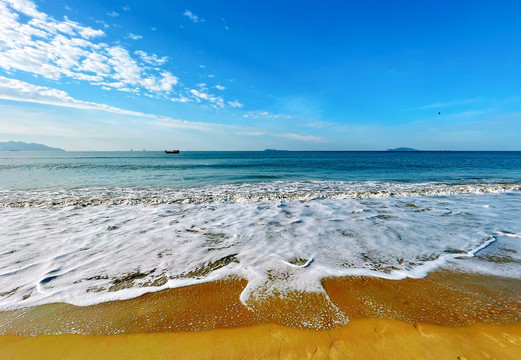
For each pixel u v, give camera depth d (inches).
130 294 128.3
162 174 774.5
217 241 205.2
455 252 181.9
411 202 357.7
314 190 461.1
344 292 128.7
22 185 518.3
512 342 93.7
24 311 114.2
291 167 1132.5
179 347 93.2
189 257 173.9
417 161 1663.4
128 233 223.1
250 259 170.7
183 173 815.1
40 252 180.2
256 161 1701.5
